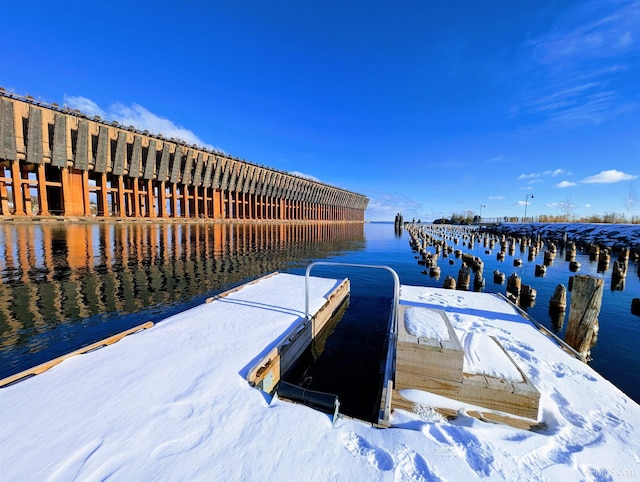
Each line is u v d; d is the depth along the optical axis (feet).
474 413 11.72
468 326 22.56
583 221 198.29
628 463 9.28
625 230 110.83
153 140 131.54
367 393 19.94
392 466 8.46
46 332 24.54
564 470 8.79
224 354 15.67
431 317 15.25
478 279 49.11
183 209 156.97
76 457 8.54
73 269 45.34
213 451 8.87
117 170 121.39
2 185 96.48
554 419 11.54
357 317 33.53
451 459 8.81
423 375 12.69
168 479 7.88
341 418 10.82
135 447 8.95
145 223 126.31
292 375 19.86
